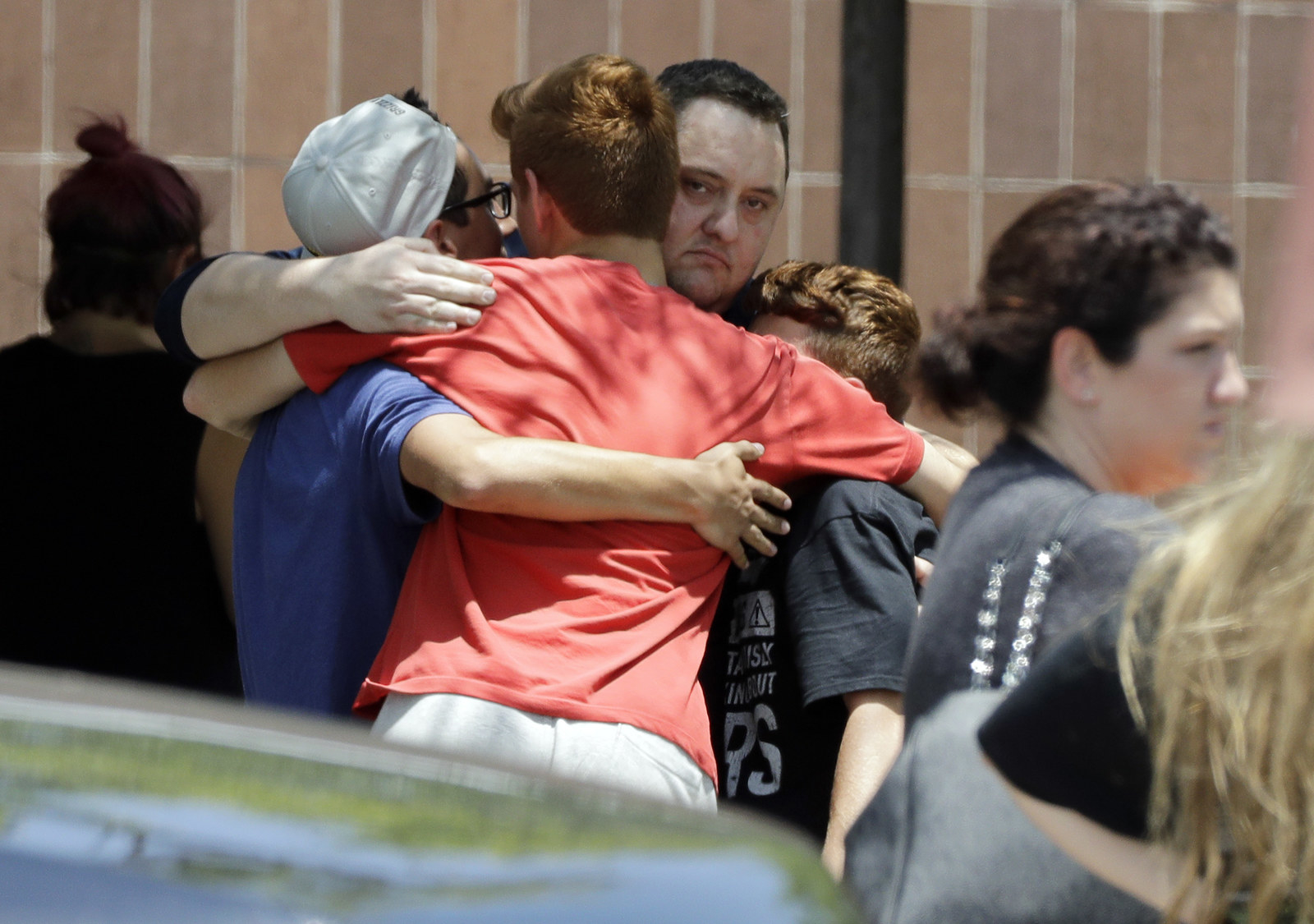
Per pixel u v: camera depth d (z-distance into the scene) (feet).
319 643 31.42
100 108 63.93
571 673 29.01
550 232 33.68
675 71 39.01
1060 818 19.42
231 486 38.70
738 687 33.40
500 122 40.11
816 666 31.22
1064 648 19.40
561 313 31.40
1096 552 21.62
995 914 20.08
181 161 64.39
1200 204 23.25
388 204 33.06
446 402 30.66
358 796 13.79
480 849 13.29
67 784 13.09
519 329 31.17
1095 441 23.44
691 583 31.19
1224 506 18.80
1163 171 67.97
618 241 33.32
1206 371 22.77
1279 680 17.65
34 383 38.24
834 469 32.89
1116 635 18.86
